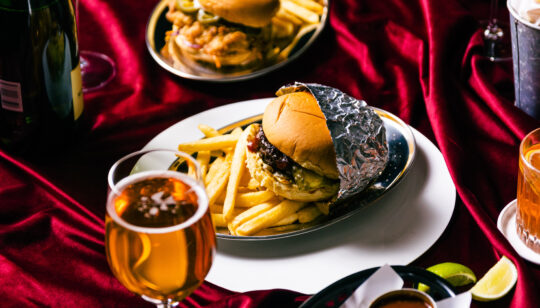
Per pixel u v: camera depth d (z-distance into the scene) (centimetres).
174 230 84
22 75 111
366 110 105
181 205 86
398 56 130
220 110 120
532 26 106
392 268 93
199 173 87
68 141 118
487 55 128
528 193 95
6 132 116
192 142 111
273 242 102
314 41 130
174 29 132
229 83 128
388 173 108
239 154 107
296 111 104
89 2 144
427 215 103
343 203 104
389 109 122
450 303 88
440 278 92
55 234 107
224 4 124
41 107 113
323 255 100
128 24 140
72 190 114
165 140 117
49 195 112
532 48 109
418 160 110
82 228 108
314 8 134
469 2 139
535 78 111
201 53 128
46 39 110
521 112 114
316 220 104
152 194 87
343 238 102
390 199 105
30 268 103
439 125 115
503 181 109
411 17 136
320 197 103
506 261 96
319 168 102
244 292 96
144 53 135
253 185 107
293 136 102
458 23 129
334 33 136
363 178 102
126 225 84
